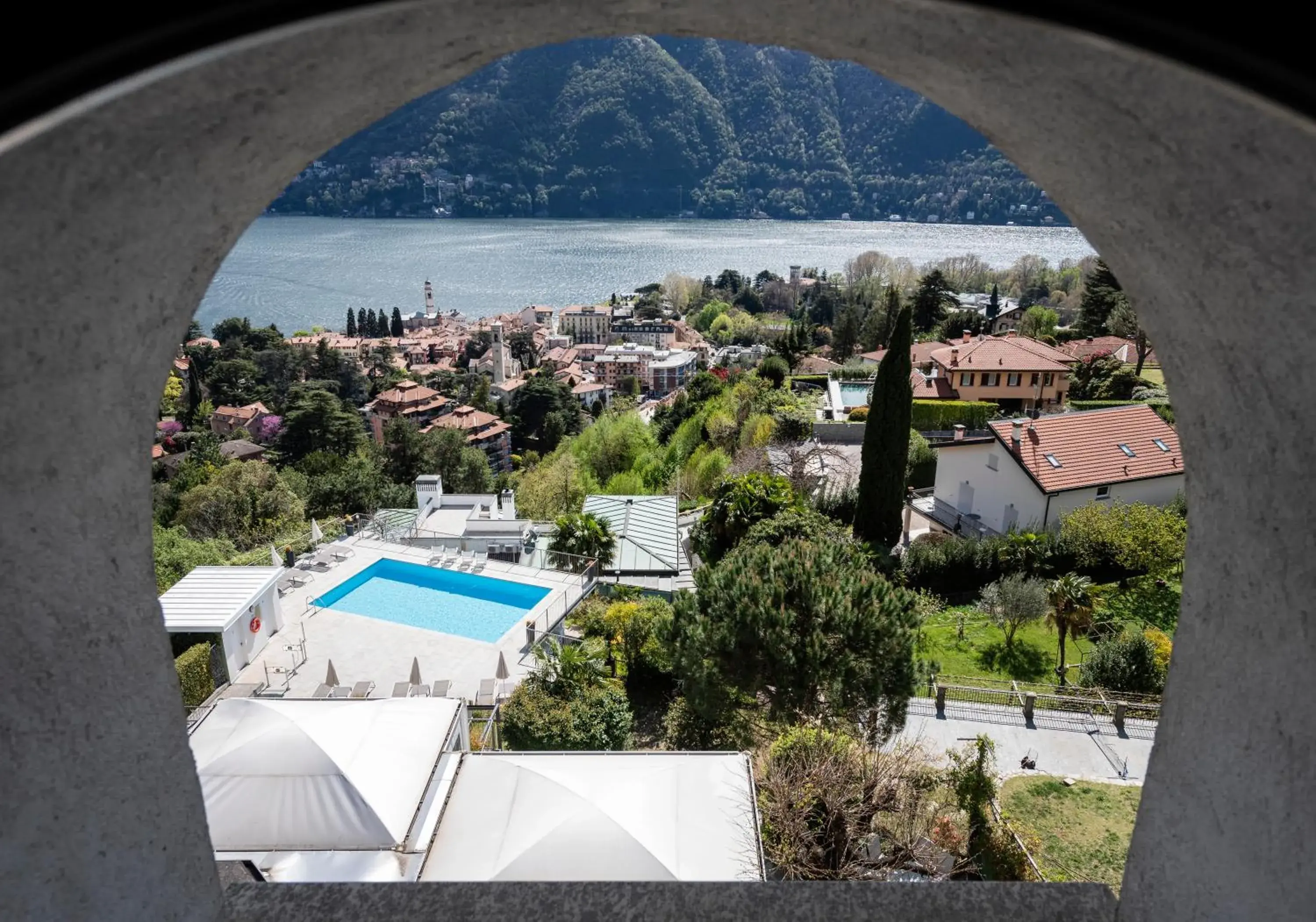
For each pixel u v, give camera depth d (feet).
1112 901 7.59
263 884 7.84
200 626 49.01
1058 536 64.34
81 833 6.00
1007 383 135.95
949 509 83.41
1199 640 6.46
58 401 5.31
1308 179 4.06
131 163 4.56
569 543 69.36
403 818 29.19
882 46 5.24
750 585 33.32
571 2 4.74
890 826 28.73
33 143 3.97
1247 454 5.72
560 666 43.86
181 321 5.99
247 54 4.05
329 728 32.17
